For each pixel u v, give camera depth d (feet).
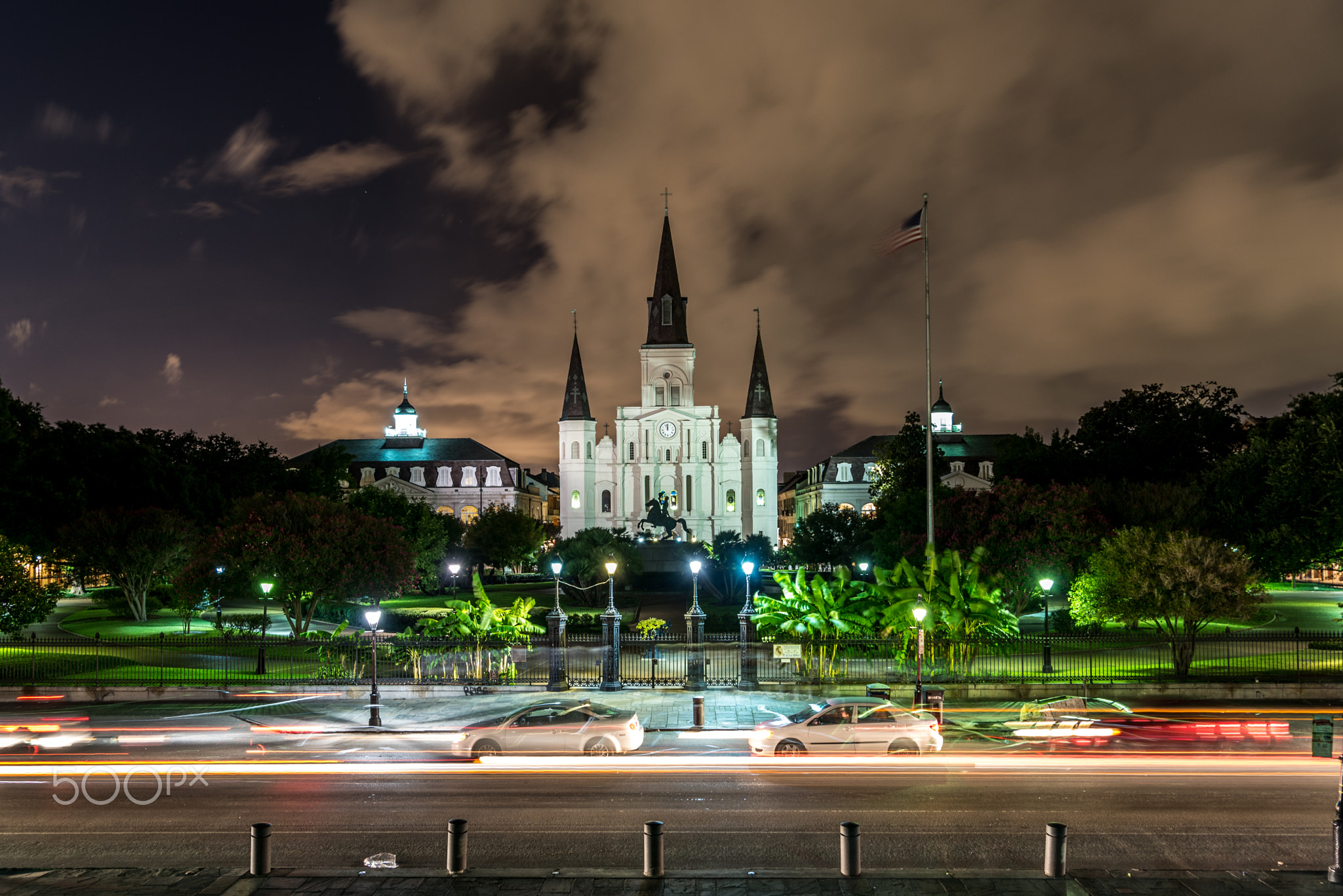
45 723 79.00
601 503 409.49
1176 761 61.67
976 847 43.21
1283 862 41.22
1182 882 36.88
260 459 256.11
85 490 177.78
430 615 161.79
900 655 99.19
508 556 272.10
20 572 100.27
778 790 53.78
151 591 180.55
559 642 95.86
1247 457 148.56
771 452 406.82
